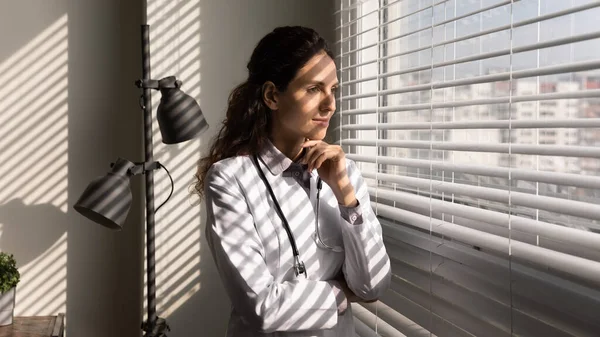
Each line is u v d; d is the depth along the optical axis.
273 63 1.78
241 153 1.86
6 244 3.00
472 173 1.69
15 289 2.87
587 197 1.44
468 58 1.71
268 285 1.71
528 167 1.63
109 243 3.12
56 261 3.06
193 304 2.76
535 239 1.56
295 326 1.71
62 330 2.82
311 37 1.77
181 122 2.47
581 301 1.31
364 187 1.95
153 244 2.59
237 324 1.85
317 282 1.75
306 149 1.84
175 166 2.72
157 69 2.68
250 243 1.73
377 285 1.81
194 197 2.74
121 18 3.10
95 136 3.08
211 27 2.72
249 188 1.81
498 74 1.60
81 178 3.07
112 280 3.13
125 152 3.12
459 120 1.92
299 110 1.75
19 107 3.01
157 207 2.72
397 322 2.14
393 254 2.17
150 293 2.59
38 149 3.03
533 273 1.50
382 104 2.42
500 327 1.58
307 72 1.74
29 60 3.01
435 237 1.96
